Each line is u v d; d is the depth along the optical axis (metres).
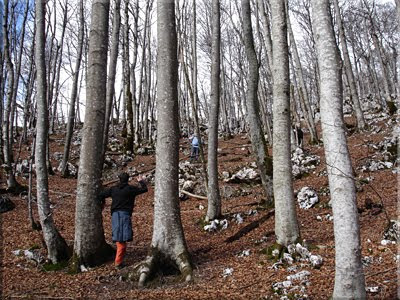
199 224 9.85
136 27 22.20
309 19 28.28
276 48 6.84
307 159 14.87
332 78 4.05
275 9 6.88
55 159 19.38
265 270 6.00
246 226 9.09
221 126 35.50
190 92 10.60
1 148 15.50
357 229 3.76
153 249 6.15
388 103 22.97
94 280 6.04
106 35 7.19
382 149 14.12
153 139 24.17
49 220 6.88
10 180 12.36
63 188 13.91
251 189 13.12
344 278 3.69
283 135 6.74
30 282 6.00
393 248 6.10
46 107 7.00
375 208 8.73
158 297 5.17
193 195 12.57
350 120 24.70
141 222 10.27
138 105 22.28
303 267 5.89
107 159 18.09
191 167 16.08
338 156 3.87
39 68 7.00
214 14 9.73
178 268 6.03
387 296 4.42
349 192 3.79
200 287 5.52
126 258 7.17
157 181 6.37
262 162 10.63
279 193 6.75
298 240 6.64
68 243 8.17
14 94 16.34
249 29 10.41
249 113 10.66
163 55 6.48
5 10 13.22
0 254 6.34
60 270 6.60
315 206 10.09
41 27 7.17
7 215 10.16
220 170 15.96
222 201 12.32
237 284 5.50
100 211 6.99
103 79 7.10
